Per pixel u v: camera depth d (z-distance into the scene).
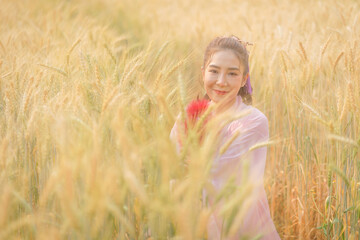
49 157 1.81
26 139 1.78
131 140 1.45
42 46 4.48
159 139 1.37
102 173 1.36
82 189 1.42
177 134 1.57
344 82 2.86
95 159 1.24
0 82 2.72
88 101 1.88
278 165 3.77
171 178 1.46
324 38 4.25
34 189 1.94
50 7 9.84
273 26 6.72
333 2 7.16
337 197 2.57
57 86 2.39
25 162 1.74
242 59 2.21
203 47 3.30
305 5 9.24
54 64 3.22
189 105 2.04
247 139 2.01
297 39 4.84
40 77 2.37
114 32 7.17
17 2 9.52
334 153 2.96
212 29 7.71
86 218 1.30
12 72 2.79
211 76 2.21
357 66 2.67
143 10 13.02
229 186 1.34
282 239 3.27
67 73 2.50
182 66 2.36
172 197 1.31
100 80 2.11
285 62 3.23
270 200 3.57
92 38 4.69
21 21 7.01
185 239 1.16
